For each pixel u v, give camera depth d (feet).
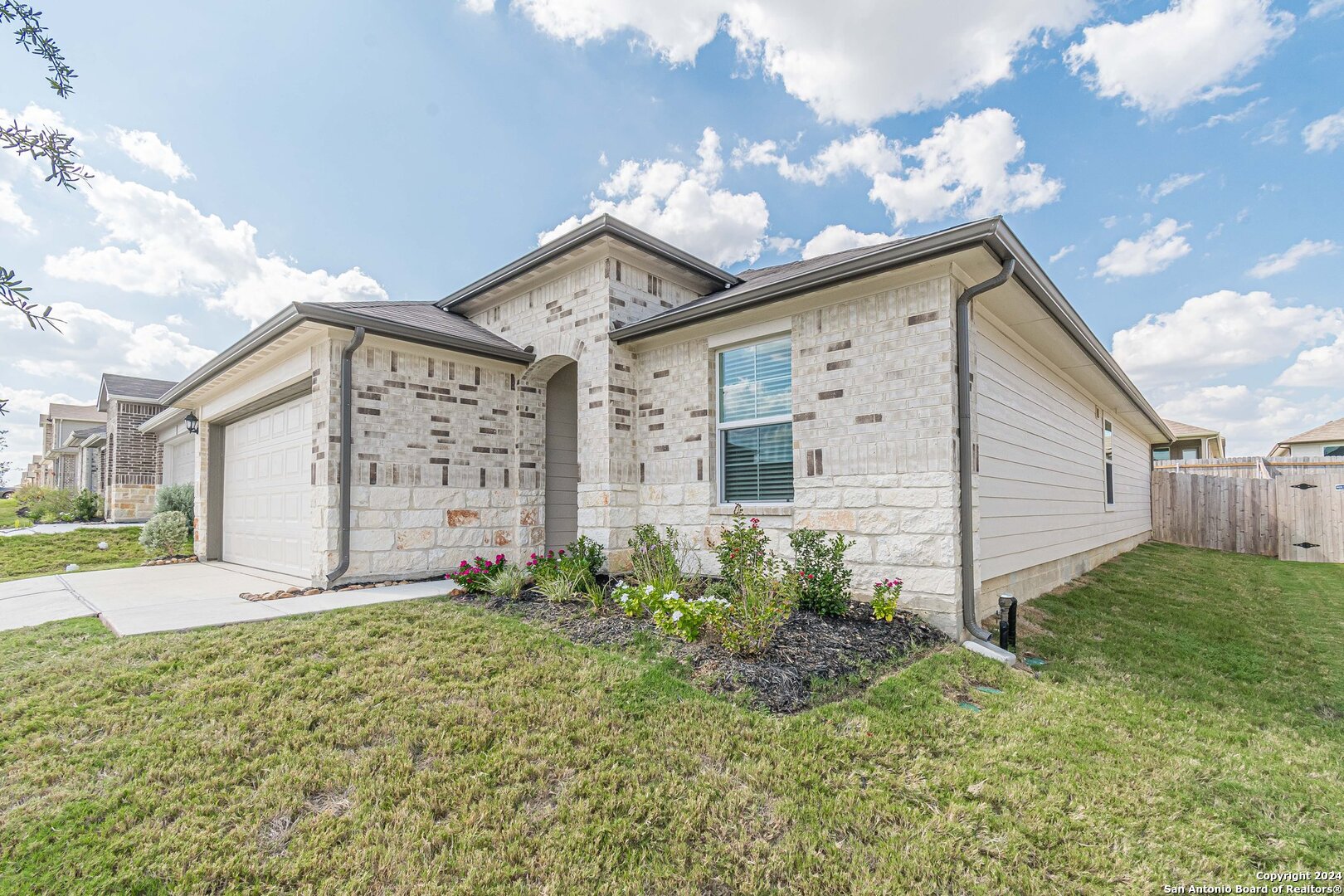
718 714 11.93
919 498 18.21
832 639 15.99
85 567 35.65
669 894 7.53
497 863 7.97
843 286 19.77
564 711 12.11
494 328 32.19
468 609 19.80
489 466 28.96
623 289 26.94
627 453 26.71
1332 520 40.81
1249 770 11.03
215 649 15.16
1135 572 34.14
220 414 35.76
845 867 8.00
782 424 22.66
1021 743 11.59
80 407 121.80
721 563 20.18
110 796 9.26
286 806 9.13
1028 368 25.70
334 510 23.85
